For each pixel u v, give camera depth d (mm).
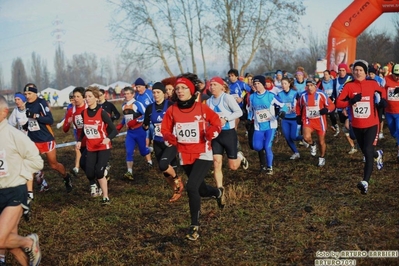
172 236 5695
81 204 7598
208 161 5434
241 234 5559
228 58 34844
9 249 4539
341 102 7129
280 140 13688
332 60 20891
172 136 5301
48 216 6906
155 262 4926
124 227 6238
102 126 7363
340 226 5590
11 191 4430
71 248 5562
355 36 20750
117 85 57281
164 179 9117
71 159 13117
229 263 4719
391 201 6414
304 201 6785
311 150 10492
